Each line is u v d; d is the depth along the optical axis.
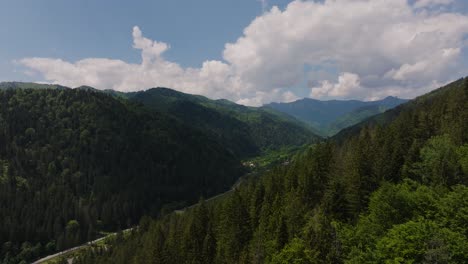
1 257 174.75
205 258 101.31
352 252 50.34
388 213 56.78
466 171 66.06
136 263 121.75
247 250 87.31
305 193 88.69
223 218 107.44
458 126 88.25
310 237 58.56
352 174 82.00
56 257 176.75
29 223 189.75
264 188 114.75
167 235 130.62
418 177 75.00
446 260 37.91
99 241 194.88
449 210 49.53
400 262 41.91
